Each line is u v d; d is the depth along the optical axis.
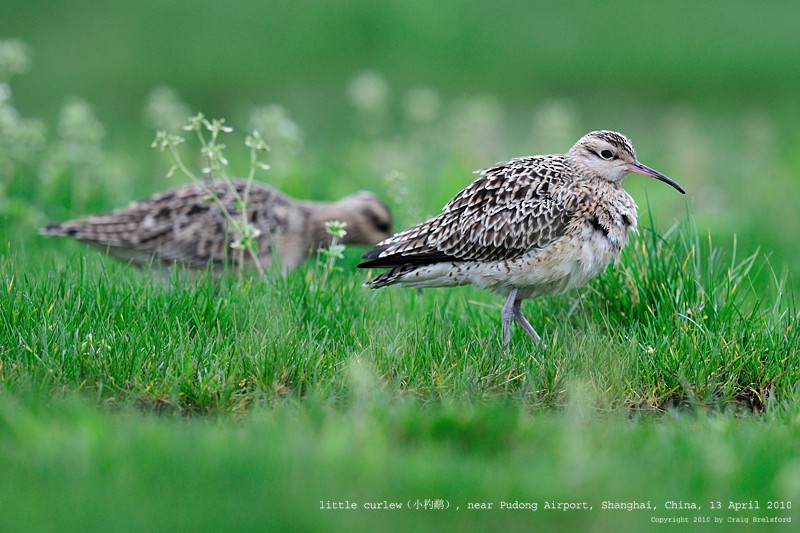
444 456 8.55
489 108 23.23
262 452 8.23
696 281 12.17
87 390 9.96
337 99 30.44
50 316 10.91
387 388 10.30
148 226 14.24
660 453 8.74
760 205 19.64
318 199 18.48
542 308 12.70
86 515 7.30
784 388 10.70
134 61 31.77
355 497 7.72
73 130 16.98
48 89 29.81
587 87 31.23
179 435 8.64
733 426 9.53
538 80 31.67
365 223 15.54
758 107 29.80
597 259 11.91
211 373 10.13
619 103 30.17
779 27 34.47
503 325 11.71
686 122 25.36
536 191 11.75
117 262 14.60
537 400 10.45
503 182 11.88
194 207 14.37
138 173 20.34
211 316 11.48
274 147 19.80
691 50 33.12
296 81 31.48
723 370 10.95
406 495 7.81
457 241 11.80
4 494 7.57
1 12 33.66
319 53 33.03
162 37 33.22
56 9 34.19
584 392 10.26
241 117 29.00
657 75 31.80
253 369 10.40
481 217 11.74
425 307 12.62
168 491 7.68
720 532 7.70
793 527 7.82
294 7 34.78
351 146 24.36
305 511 7.44
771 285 14.54
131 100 29.61
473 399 10.28
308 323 11.41
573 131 25.81
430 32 33.78
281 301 11.87
